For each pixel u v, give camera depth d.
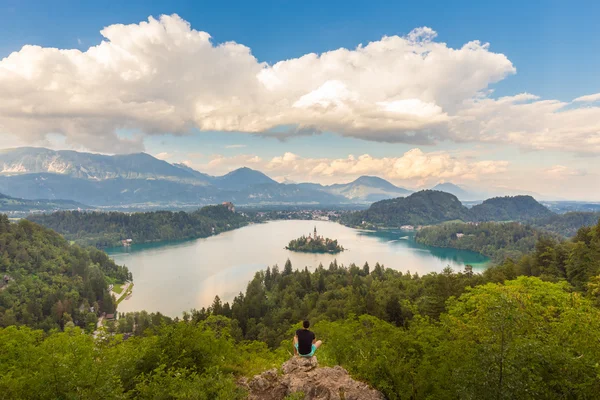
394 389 18.62
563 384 16.09
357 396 16.34
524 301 25.11
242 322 106.75
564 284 36.47
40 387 17.05
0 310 122.00
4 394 17.30
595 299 39.06
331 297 122.50
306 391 16.16
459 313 35.03
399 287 117.06
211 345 24.27
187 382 19.25
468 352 18.47
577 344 18.20
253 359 26.55
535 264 92.19
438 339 24.36
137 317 112.00
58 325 118.75
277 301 130.50
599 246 70.75
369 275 154.75
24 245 174.88
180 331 24.17
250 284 141.38
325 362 25.06
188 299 147.88
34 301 132.38
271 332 91.50
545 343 18.25
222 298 147.50
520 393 14.94
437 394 18.89
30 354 21.34
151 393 19.50
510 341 16.03
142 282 176.25
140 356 22.45
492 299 22.75
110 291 159.75
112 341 23.09
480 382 15.55
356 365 21.00
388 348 22.22
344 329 29.58
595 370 15.92
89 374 17.55
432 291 73.06
